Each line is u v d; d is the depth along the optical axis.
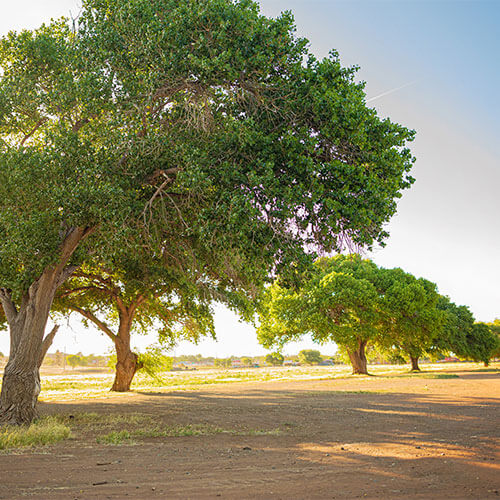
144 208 12.85
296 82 12.30
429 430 10.73
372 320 46.84
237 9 12.07
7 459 7.51
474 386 26.16
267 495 5.16
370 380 37.03
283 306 47.97
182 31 12.07
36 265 13.14
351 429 11.40
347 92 12.16
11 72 15.80
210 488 5.53
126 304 30.28
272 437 10.45
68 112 14.35
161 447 9.05
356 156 12.21
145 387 35.75
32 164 12.20
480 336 63.78
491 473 6.17
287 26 12.20
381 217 12.07
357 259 12.89
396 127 12.34
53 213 12.45
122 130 13.21
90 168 12.31
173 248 16.81
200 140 12.69
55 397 24.88
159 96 13.28
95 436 10.68
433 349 62.00
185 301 27.42
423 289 50.25
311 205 11.60
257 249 11.74
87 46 14.01
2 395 13.10
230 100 12.67
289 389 29.30
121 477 6.19
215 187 12.22
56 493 5.21
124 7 12.95
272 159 11.90
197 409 17.08
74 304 27.30
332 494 5.19
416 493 5.20
